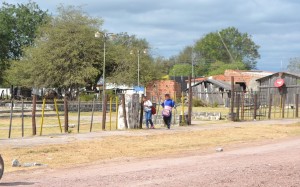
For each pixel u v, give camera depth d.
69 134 24.50
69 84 62.75
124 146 20.09
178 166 14.30
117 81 68.56
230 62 142.75
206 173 12.56
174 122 33.28
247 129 29.00
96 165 15.02
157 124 33.28
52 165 15.10
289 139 24.19
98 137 23.12
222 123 34.38
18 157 16.78
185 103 59.44
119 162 15.72
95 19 66.44
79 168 14.35
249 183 11.01
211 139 23.52
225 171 12.88
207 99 68.88
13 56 92.75
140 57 72.31
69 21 64.94
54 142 20.83
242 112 38.53
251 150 19.06
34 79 64.75
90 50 64.19
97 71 63.69
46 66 62.78
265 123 34.41
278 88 62.66
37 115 42.12
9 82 84.88
